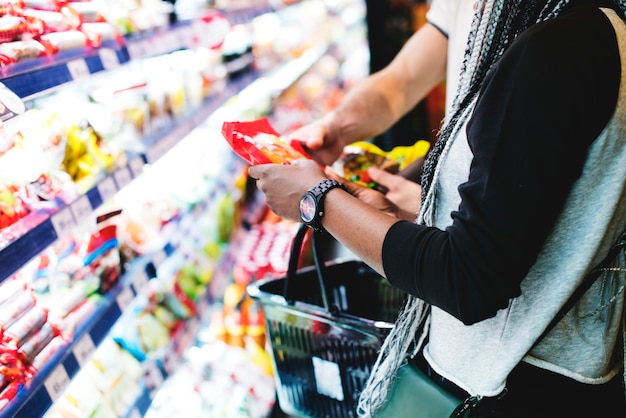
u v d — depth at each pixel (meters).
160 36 1.97
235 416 2.01
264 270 2.54
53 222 1.26
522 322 0.94
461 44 1.36
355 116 1.74
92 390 1.51
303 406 1.58
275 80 3.51
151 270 1.87
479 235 0.83
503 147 0.81
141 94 1.98
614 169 0.85
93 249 1.56
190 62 2.40
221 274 2.38
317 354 1.47
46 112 1.46
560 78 0.78
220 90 2.65
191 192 2.26
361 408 1.22
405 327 1.14
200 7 2.50
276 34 3.74
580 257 0.89
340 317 1.38
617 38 0.82
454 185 0.99
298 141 1.60
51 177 1.33
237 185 2.81
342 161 1.66
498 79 0.83
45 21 1.40
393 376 1.16
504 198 0.81
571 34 0.80
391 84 1.79
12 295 1.24
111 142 1.68
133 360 1.71
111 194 1.53
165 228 1.99
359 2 5.23
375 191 1.37
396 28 3.71
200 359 2.24
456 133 0.99
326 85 4.39
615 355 1.03
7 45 1.22
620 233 0.93
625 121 0.83
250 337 2.36
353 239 0.99
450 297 0.87
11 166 1.23
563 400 0.99
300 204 1.05
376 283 1.72
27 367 1.15
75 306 1.40
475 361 1.01
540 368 0.99
